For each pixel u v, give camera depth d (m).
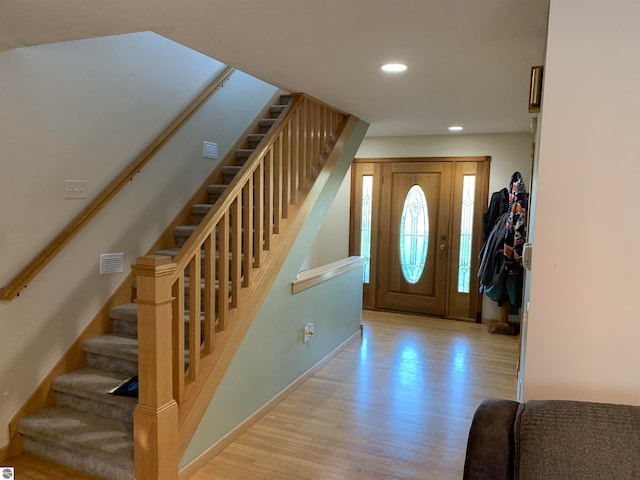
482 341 5.02
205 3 1.85
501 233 5.16
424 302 6.12
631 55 1.46
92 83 2.99
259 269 3.14
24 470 2.48
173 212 3.70
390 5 1.84
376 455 2.71
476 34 2.16
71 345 2.92
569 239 1.54
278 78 3.02
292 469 2.57
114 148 3.17
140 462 2.27
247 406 3.01
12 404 2.61
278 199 3.31
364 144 6.27
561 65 1.51
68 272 2.88
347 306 4.75
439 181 5.93
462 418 3.20
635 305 1.50
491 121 4.62
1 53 2.47
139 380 2.25
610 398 1.54
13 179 2.56
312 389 3.68
